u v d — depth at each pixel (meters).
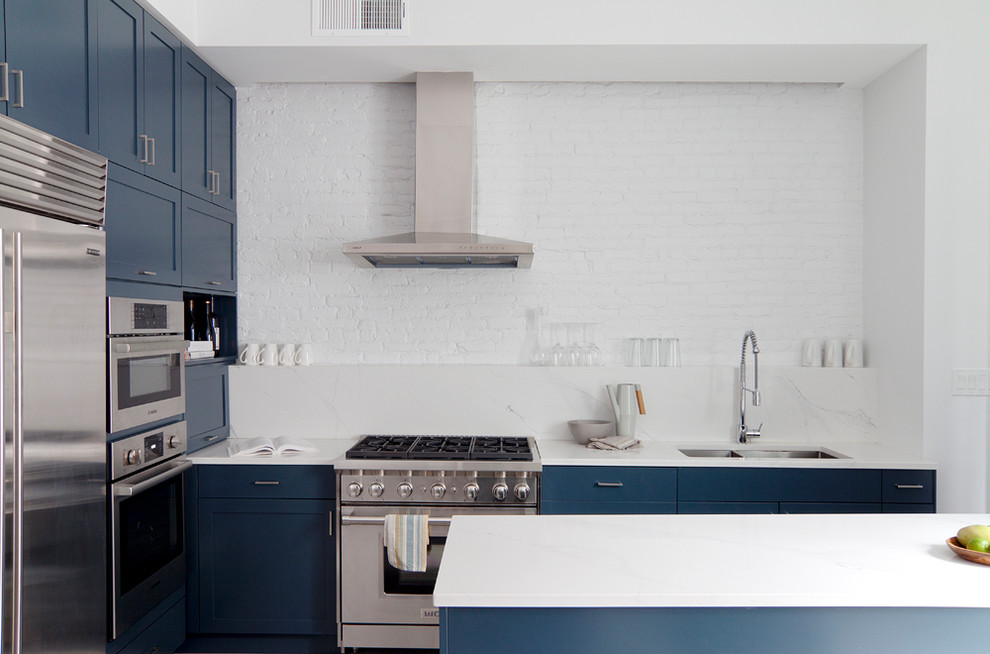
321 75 3.54
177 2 2.94
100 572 2.22
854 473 3.09
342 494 3.02
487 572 1.54
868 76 3.53
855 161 3.73
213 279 3.43
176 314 2.91
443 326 3.78
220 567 3.12
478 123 3.78
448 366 3.64
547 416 3.62
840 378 3.60
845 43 3.11
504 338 3.78
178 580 2.99
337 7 3.15
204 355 3.46
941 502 3.16
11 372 1.76
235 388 3.63
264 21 3.15
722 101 3.75
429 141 3.46
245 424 3.63
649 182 3.77
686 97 3.76
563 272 3.78
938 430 3.16
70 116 2.20
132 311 2.50
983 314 3.15
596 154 3.78
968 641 1.46
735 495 3.10
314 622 3.12
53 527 1.95
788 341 3.76
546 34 3.14
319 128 3.78
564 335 3.76
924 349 3.16
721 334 3.77
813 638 1.46
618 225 3.78
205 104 3.34
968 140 3.14
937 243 3.15
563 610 1.47
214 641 3.16
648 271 3.78
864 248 3.71
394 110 3.77
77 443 2.08
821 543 1.75
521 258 3.34
